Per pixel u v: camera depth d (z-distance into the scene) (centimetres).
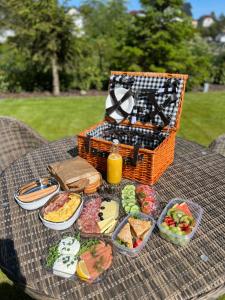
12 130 129
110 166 81
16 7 330
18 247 62
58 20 326
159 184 85
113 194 79
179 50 394
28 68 396
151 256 59
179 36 384
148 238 63
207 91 422
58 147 112
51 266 56
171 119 101
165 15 368
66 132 242
